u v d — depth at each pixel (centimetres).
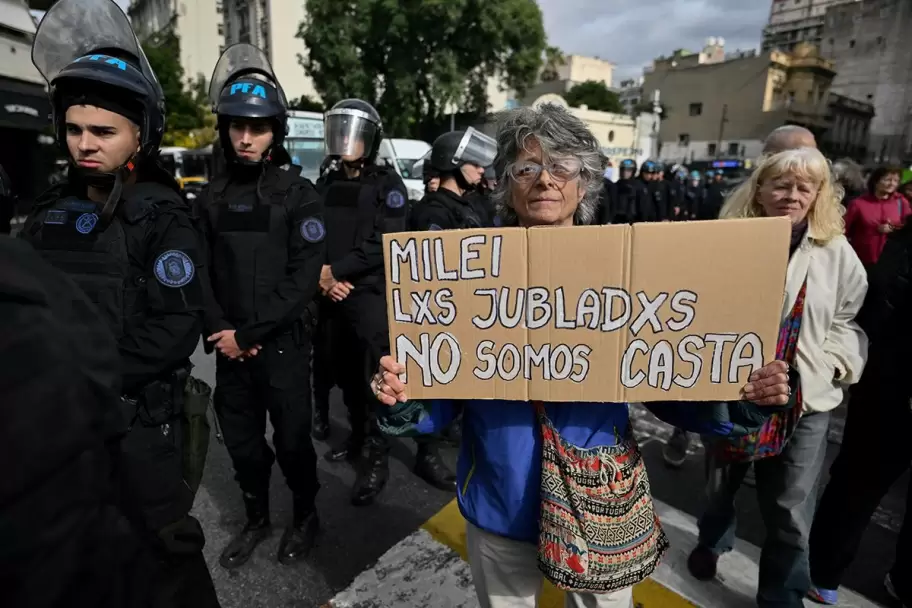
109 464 80
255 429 242
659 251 122
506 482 133
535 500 133
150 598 85
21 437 60
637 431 385
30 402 61
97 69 157
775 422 180
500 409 135
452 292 129
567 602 142
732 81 4894
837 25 4762
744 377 125
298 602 227
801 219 192
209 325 221
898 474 209
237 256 222
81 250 158
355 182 320
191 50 5372
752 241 120
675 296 123
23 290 65
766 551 200
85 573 69
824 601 227
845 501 216
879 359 204
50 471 63
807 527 192
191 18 5338
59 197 169
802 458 189
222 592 231
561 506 126
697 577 236
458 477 146
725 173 3703
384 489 313
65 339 68
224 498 300
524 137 133
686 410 139
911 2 4350
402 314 132
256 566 247
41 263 72
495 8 2294
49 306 68
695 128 5203
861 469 211
